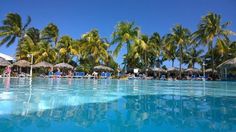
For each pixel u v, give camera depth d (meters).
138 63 42.41
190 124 3.78
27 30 36.97
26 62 30.86
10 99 6.24
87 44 38.00
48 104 5.54
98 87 11.74
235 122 3.91
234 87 13.29
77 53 38.69
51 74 31.02
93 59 38.50
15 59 37.91
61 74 31.81
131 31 28.59
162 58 46.59
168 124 3.78
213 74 34.22
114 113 4.64
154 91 9.65
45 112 4.55
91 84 14.59
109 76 31.25
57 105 5.43
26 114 4.33
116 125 3.71
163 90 10.31
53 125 3.63
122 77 30.56
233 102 6.31
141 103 6.00
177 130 3.43
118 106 5.48
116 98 7.01
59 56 39.34
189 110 5.04
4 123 3.66
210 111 4.92
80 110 4.89
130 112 4.75
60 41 39.09
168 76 42.22
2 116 4.13
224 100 6.73
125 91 9.49
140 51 40.47
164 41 42.56
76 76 30.64
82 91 9.16
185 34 39.91
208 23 33.12
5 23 34.91
